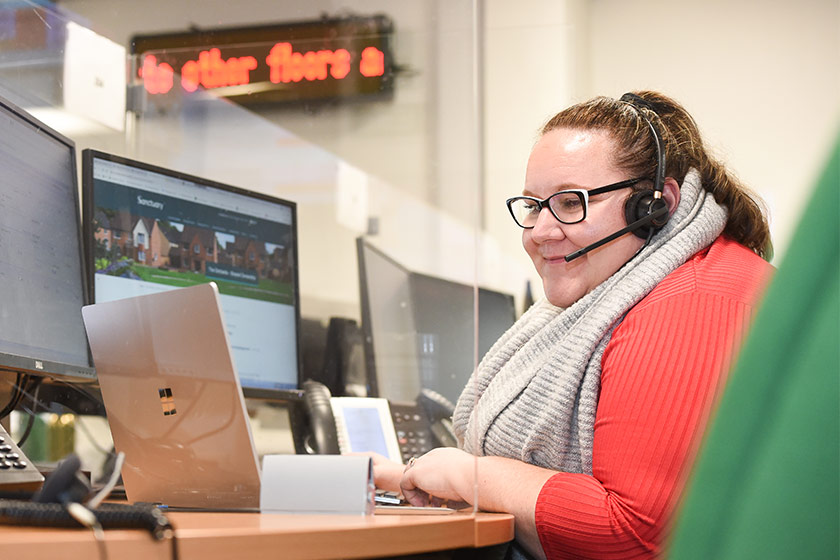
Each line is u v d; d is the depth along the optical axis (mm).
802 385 220
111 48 1622
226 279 1610
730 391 235
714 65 3156
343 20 1817
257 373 1617
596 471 1109
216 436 1007
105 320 1065
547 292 1356
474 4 1761
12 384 1253
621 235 1282
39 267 1291
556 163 1321
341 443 1481
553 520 1058
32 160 1312
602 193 1292
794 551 218
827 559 216
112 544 662
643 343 1119
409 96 1841
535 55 2539
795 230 230
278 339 1667
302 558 727
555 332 1307
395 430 1479
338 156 1844
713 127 3137
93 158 1452
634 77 3201
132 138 1673
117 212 1473
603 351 1193
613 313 1202
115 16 1632
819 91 3086
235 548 701
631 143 1305
